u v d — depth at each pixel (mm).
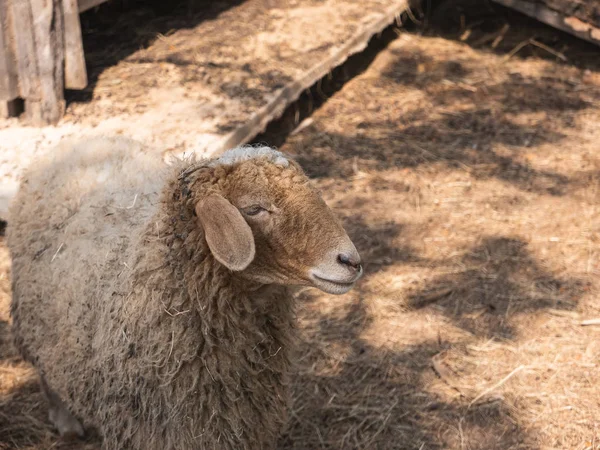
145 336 1653
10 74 2740
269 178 1591
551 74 3725
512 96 3549
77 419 2068
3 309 2402
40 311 1860
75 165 1987
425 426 2082
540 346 2258
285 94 3102
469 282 2479
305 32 3609
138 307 1657
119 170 1966
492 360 2229
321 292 2461
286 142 3213
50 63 2730
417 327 2342
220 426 1687
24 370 2246
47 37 2701
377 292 2457
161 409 1665
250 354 1673
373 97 3572
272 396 1733
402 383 2186
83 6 3051
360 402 2146
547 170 3006
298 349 2277
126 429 1710
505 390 2146
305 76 3229
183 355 1638
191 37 3527
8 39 2701
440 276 2506
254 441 1732
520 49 3965
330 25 3689
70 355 1793
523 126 3314
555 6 3701
